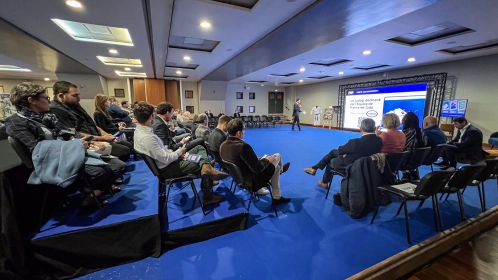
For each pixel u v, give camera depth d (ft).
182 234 5.69
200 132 10.62
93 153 5.38
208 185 6.84
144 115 5.89
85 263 4.81
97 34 13.20
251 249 5.59
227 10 9.58
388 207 7.80
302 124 41.06
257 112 42.75
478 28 11.71
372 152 7.35
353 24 10.40
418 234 6.14
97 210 5.49
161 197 7.50
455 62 19.74
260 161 6.78
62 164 4.43
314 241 5.89
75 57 17.87
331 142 21.09
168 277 4.71
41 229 4.64
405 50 16.38
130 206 5.71
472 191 9.25
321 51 16.81
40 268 4.50
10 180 4.08
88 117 7.55
